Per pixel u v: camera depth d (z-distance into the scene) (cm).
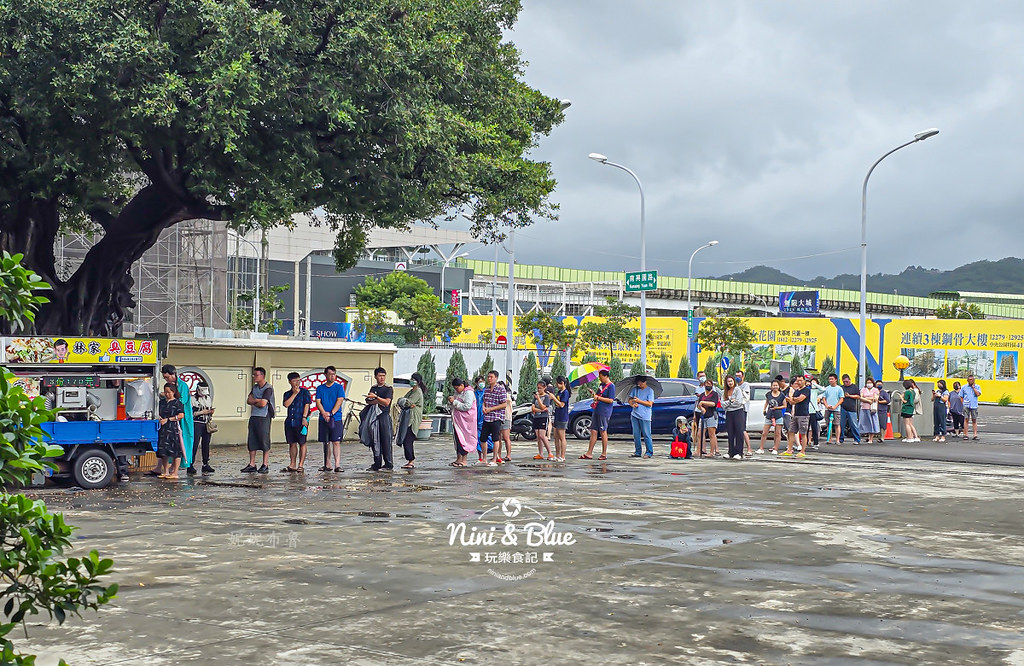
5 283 415
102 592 387
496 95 2419
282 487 1617
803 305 8075
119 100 1691
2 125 1767
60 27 1655
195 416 1825
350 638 691
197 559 970
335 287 11169
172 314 3862
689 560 992
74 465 1575
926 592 857
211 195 2112
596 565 959
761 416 3075
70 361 1594
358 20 1820
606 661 643
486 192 2428
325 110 1820
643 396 2334
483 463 2075
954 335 7000
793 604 807
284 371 2675
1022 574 941
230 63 1705
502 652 661
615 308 7662
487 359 3944
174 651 655
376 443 1919
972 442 3083
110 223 2381
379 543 1071
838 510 1395
